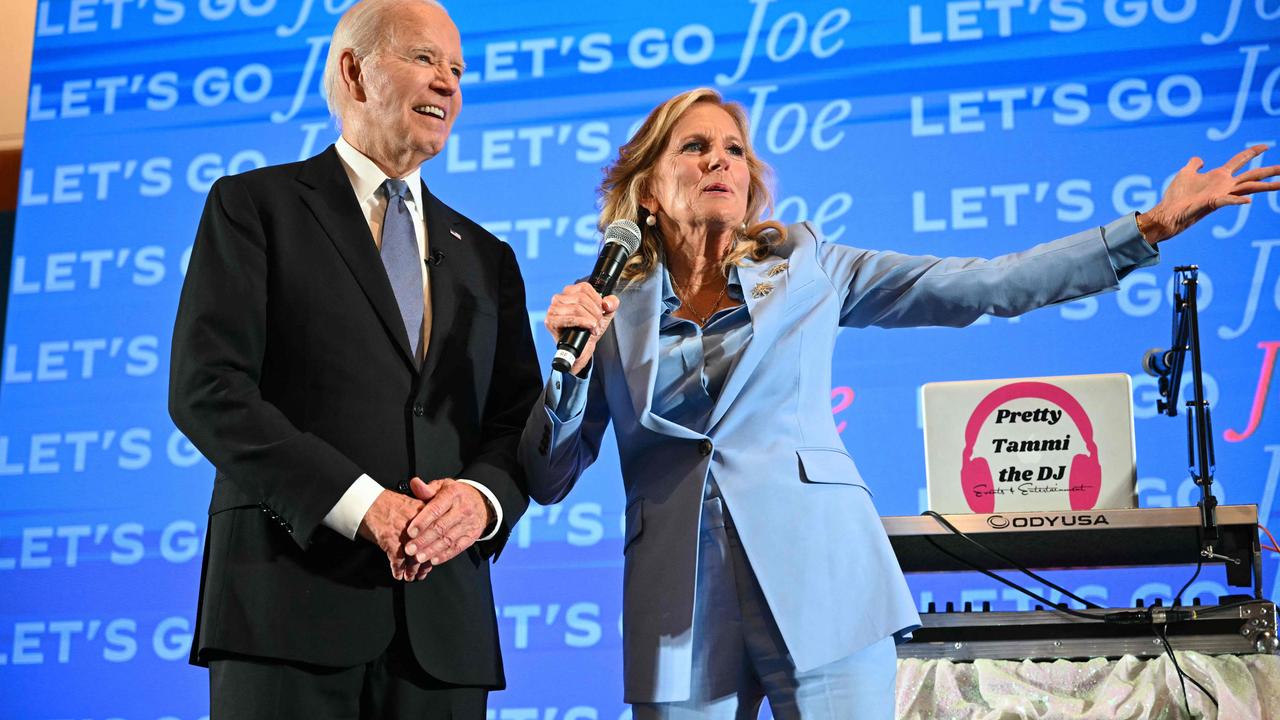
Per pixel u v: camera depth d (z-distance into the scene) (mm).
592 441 2234
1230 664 2121
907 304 2236
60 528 4031
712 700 1992
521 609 3750
